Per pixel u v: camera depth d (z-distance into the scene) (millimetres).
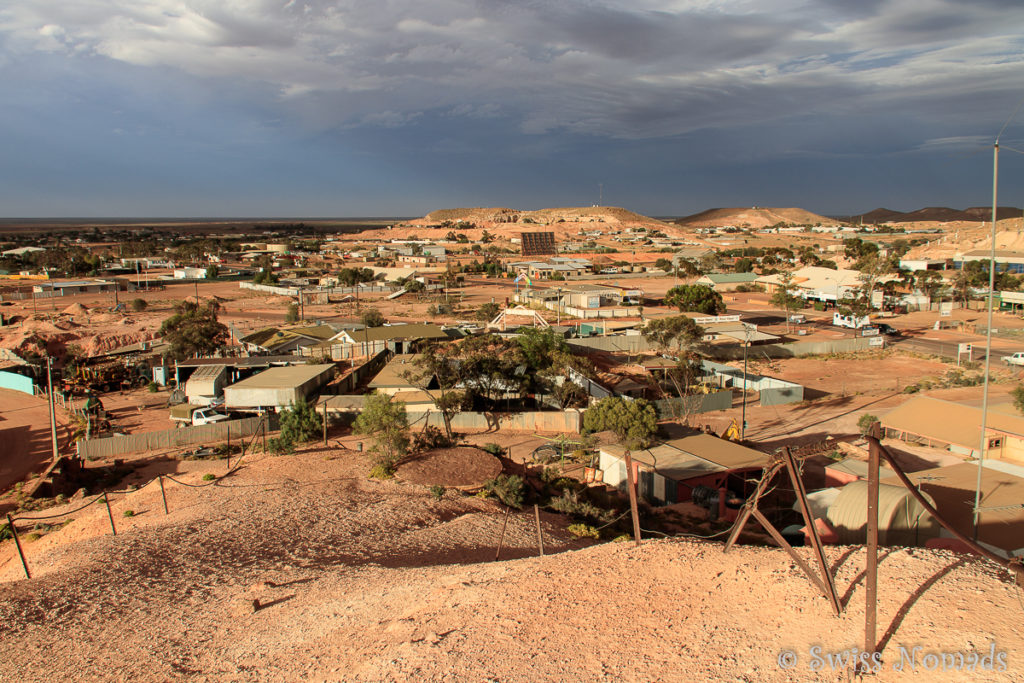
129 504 29469
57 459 34688
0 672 15945
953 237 188875
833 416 42812
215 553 23203
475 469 32875
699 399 45062
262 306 106688
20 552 22656
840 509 19047
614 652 12398
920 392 47438
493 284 140000
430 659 13227
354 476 32656
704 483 29516
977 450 32312
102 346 68688
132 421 44688
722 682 10797
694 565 15266
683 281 138750
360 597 18422
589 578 15734
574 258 186125
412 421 41781
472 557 22688
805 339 71562
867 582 10555
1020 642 10430
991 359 59125
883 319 85938
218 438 40281
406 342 65062
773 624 12242
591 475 33438
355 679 13148
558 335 55938
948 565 13234
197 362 54719
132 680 14969
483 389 46281
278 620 17672
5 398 52031
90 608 19234
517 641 13422
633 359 61156
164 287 132750
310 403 43938
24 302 106250
